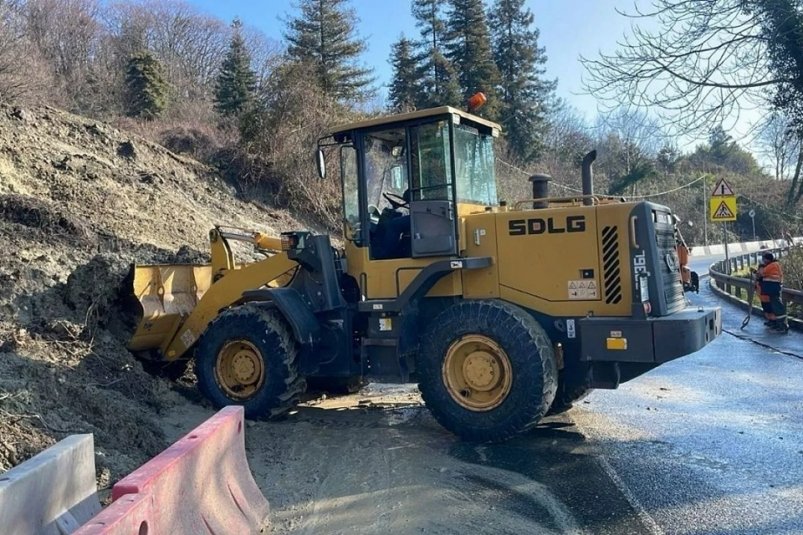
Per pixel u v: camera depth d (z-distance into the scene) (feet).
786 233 81.10
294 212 62.44
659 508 15.35
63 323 23.88
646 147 162.50
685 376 30.27
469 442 20.90
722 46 32.12
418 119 22.68
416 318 23.22
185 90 149.07
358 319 24.35
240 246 43.68
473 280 22.54
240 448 14.90
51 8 120.67
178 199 48.52
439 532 14.34
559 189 106.42
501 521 14.85
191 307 27.20
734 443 19.95
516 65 140.26
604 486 16.83
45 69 72.43
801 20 30.89
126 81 104.68
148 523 9.93
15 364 19.65
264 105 68.59
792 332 44.21
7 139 42.11
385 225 24.17
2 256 27.14
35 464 11.27
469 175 23.52
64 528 11.66
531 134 139.64
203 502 12.39
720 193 62.28
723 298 64.90
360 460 19.35
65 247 30.60
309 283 24.22
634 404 25.21
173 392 24.53
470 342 20.84
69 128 49.90
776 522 14.38
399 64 136.05
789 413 23.21
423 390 21.47
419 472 18.19
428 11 134.72
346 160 24.36
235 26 178.91
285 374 23.11
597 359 20.34
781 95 34.42
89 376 22.11
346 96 102.53
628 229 20.61
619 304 20.68
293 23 109.70
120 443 18.44
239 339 23.75
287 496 16.63
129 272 26.35
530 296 21.81
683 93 32.96
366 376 23.41
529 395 19.93
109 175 45.39
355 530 14.56
